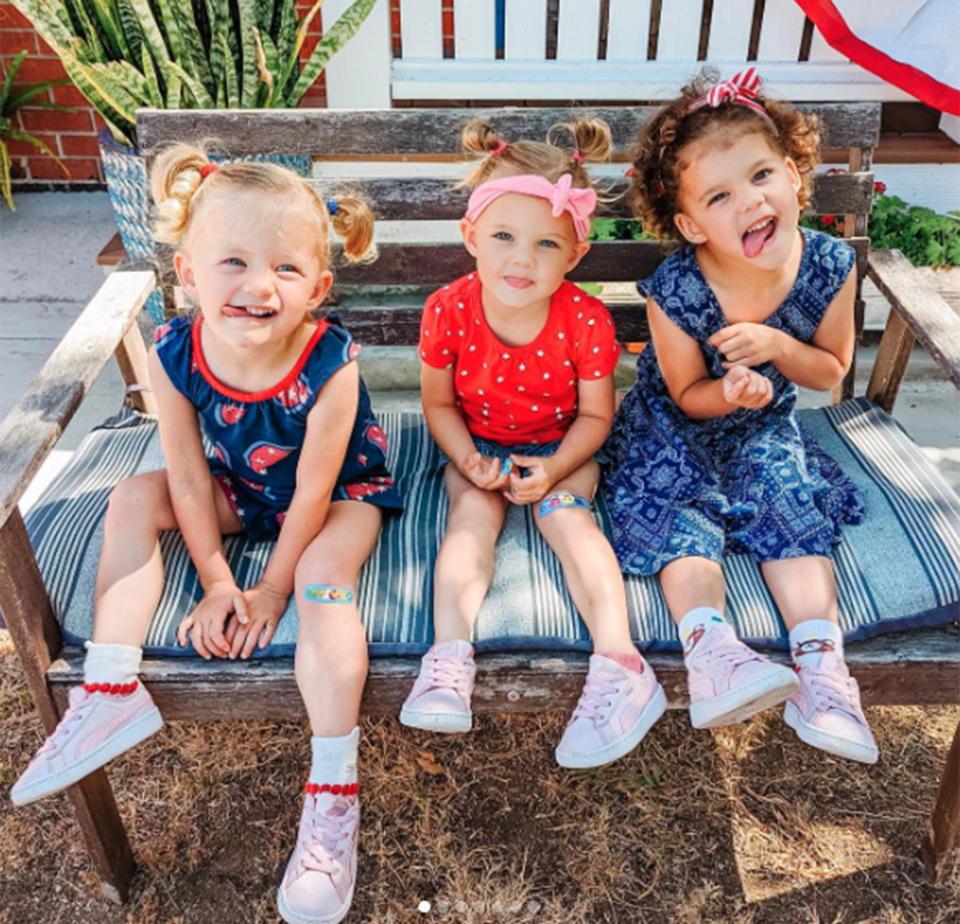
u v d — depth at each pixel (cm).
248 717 156
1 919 171
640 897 173
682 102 171
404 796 190
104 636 151
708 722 147
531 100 346
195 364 164
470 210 170
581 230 169
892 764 197
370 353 300
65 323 326
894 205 321
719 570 163
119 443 198
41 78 395
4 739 201
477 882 175
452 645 151
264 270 148
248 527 173
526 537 172
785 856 179
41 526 171
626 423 192
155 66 279
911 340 203
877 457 191
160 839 183
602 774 195
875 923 168
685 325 179
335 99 328
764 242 164
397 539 172
